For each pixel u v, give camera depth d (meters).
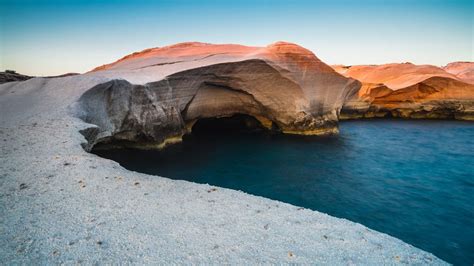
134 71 29.64
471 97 52.53
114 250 7.79
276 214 10.07
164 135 27.95
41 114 18.97
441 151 29.42
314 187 19.34
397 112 56.81
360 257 8.09
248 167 22.94
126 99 24.00
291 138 33.62
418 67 62.00
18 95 23.58
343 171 22.77
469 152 29.08
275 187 19.11
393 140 34.47
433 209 16.50
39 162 13.04
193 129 38.00
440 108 54.50
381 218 15.38
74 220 9.08
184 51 38.94
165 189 11.59
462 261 11.82
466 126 45.25
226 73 30.80
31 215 9.27
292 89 34.03
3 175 11.81
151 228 8.84
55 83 25.14
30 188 10.94
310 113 35.62
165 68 30.02
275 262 7.62
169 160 23.95
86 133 17.41
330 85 36.75
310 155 26.89
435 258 8.33
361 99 55.22
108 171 12.78
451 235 13.80
